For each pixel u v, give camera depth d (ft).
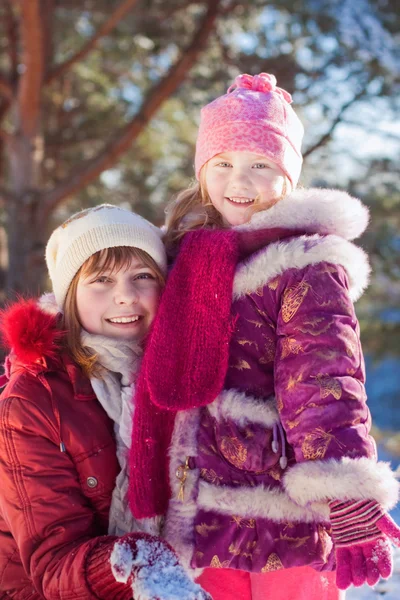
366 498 4.93
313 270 5.53
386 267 24.91
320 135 24.11
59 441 5.76
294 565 5.41
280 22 24.31
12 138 24.50
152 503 5.60
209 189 6.44
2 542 5.97
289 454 5.57
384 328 28.09
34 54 22.15
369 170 25.52
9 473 5.71
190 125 28.48
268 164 6.30
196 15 25.07
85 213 6.21
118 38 25.34
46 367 5.92
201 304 5.81
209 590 5.83
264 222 5.80
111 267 5.98
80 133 29.84
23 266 24.08
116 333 6.06
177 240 6.63
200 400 5.59
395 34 23.15
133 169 29.55
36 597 5.82
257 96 6.44
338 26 23.15
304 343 5.36
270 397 5.69
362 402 5.26
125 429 5.82
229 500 5.49
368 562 4.91
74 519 5.67
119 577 4.91
